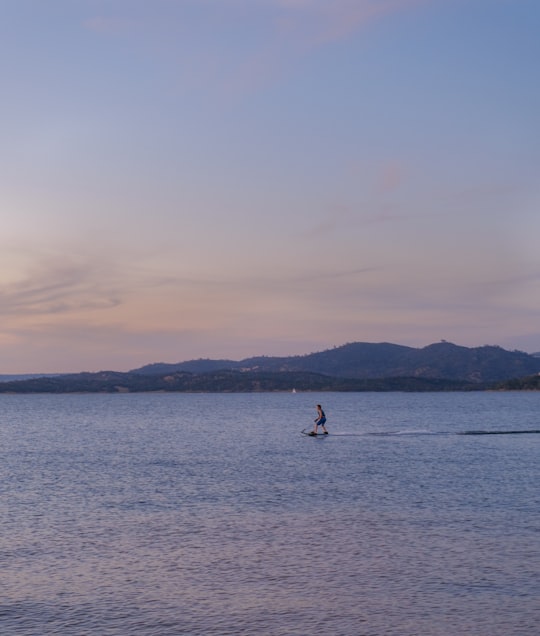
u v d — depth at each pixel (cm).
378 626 1466
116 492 3197
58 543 2166
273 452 5250
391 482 3431
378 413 12900
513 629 1442
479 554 1973
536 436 6675
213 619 1514
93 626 1479
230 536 2238
